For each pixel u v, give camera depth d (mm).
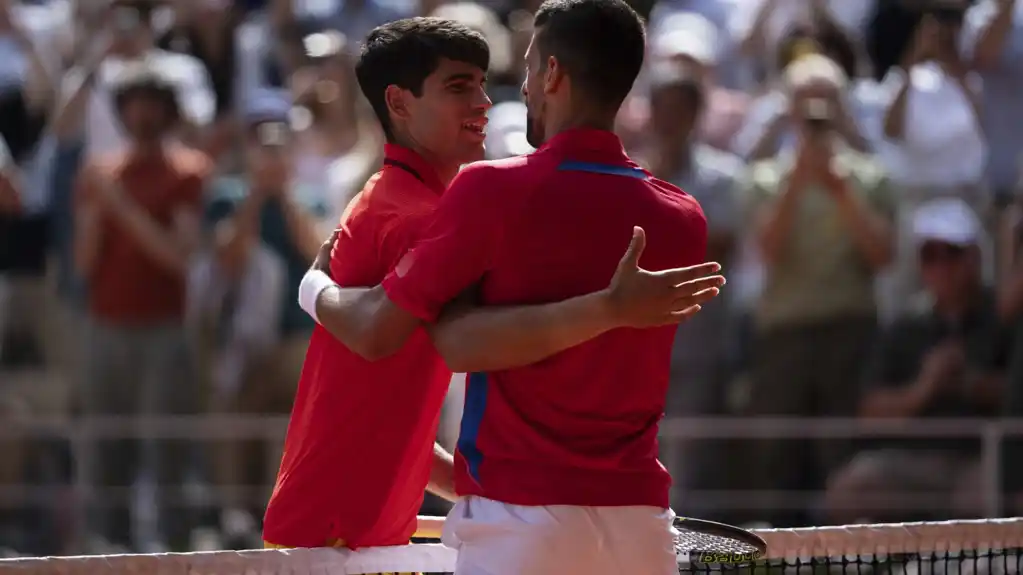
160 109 26531
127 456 25984
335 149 27656
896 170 28422
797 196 25312
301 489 11016
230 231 26062
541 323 9180
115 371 26172
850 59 30281
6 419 26609
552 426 9641
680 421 24844
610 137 9805
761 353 25469
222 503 25484
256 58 30562
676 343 25422
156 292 26250
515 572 9539
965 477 23859
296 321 26078
